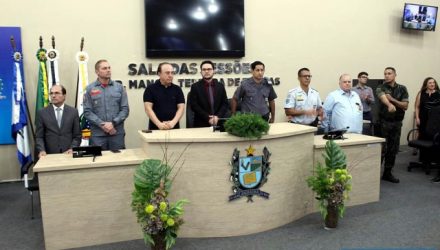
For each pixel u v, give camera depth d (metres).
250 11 5.53
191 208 2.86
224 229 2.92
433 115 5.00
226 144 2.83
